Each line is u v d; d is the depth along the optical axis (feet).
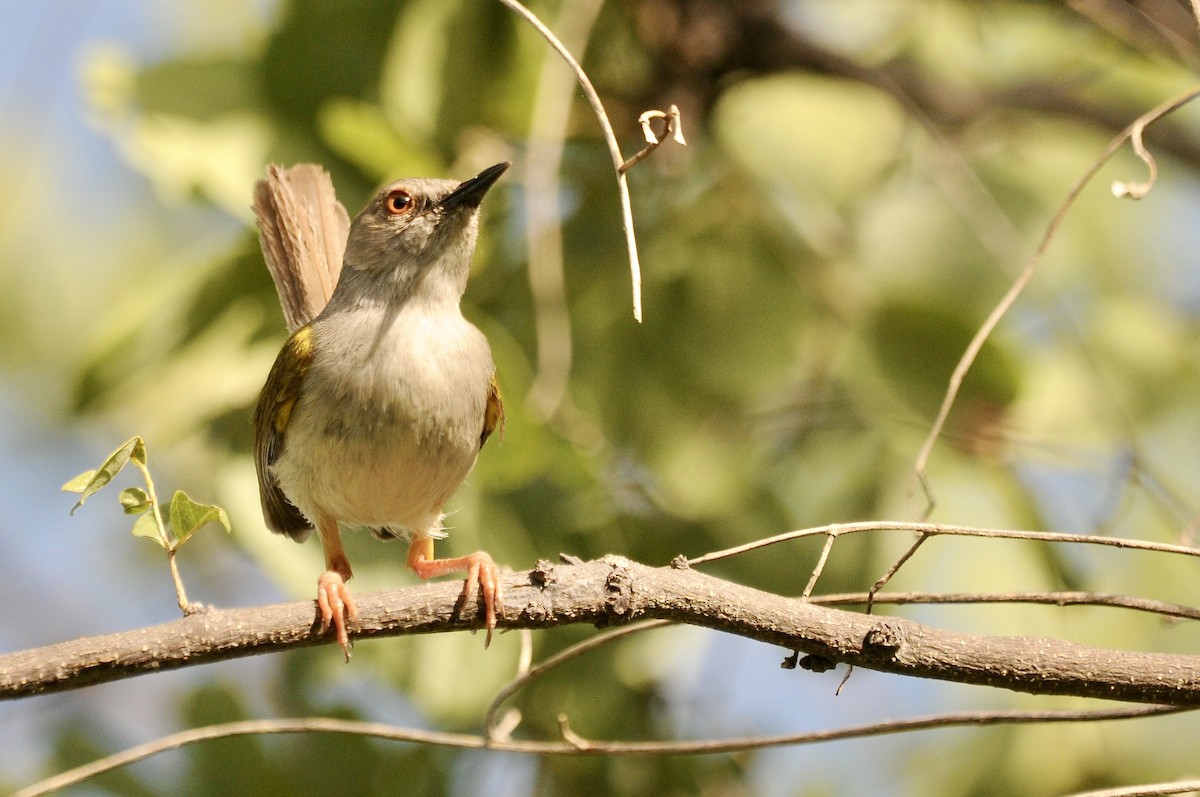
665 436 33.30
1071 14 39.88
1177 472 36.81
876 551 33.04
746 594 22.17
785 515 33.19
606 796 33.04
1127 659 21.43
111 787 31.22
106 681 21.35
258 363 31.30
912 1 39.55
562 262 33.04
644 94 35.27
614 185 34.47
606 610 22.38
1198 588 34.60
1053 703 36.17
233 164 31.48
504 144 33.12
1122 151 40.42
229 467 30.96
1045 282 34.12
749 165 35.37
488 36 32.78
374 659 31.53
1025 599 22.27
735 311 34.06
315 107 32.30
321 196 31.76
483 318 31.94
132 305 31.22
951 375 33.60
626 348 33.73
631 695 33.30
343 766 31.55
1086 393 35.70
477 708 31.42
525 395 30.89
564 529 32.35
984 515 33.37
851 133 36.14
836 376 34.06
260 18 40.91
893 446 33.63
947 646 21.62
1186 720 36.17
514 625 22.61
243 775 31.24
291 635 22.18
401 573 32.99
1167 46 35.78
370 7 32.27
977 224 33.91
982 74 40.57
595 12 31.27
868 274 35.09
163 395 31.40
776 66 36.29
